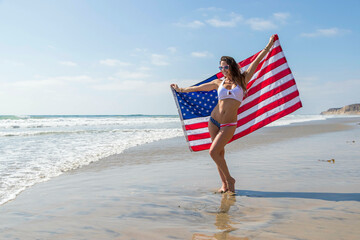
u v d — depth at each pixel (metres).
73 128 24.09
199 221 3.20
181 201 4.04
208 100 5.34
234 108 4.48
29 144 11.47
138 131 19.97
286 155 8.34
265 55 5.16
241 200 4.05
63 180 5.45
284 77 5.17
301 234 2.77
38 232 2.92
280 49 5.18
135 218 3.33
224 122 4.49
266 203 3.87
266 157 7.99
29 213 3.54
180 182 5.24
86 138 14.29
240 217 3.33
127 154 8.91
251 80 5.25
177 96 5.32
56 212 3.57
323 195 4.22
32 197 4.29
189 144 5.32
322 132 18.02
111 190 4.68
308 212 3.46
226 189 4.53
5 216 3.43
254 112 5.21
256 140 13.00
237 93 4.47
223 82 4.67
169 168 6.66
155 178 5.59
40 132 17.66
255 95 5.23
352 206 3.68
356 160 7.29
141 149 10.13
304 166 6.55
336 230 2.87
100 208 3.73
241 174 5.80
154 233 2.86
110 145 11.30
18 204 3.93
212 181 5.32
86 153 9.06
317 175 5.61
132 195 4.37
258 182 5.12
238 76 4.57
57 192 4.57
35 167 6.77
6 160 7.70
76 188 4.83
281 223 3.09
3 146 10.73
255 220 3.21
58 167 6.76
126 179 5.52
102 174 6.00
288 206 3.72
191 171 6.29
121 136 15.63
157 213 3.51
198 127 5.34
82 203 3.96
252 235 2.75
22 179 5.53
